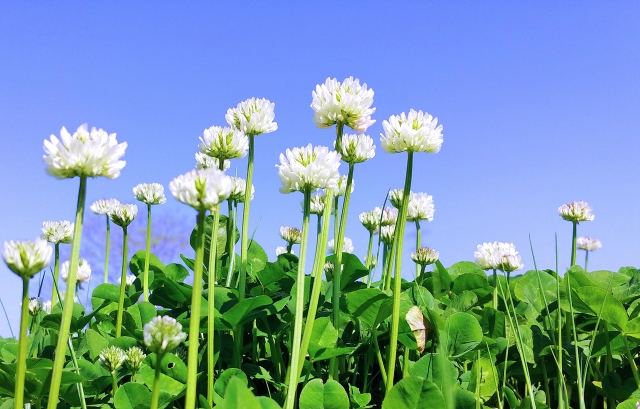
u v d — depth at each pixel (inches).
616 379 13.7
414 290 16.0
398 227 12.7
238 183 15.8
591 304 14.0
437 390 10.8
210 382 12.2
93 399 13.5
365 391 14.4
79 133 10.2
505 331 14.9
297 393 13.4
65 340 10.0
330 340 13.3
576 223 18.3
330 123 12.9
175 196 10.1
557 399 14.6
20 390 10.0
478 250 15.8
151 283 17.4
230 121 14.2
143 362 13.2
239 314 13.2
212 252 12.2
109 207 18.2
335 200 15.6
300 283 11.6
